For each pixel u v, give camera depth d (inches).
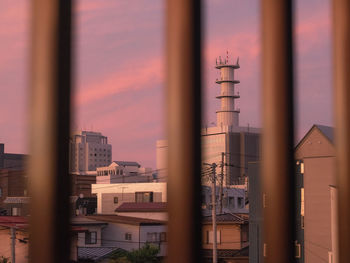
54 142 231.1
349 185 303.9
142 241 2623.0
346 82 309.0
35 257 227.0
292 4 294.0
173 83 259.0
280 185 280.5
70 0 240.5
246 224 2469.2
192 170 254.1
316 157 1784.0
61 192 230.7
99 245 2642.7
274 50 288.5
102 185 3892.7
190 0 262.4
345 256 300.8
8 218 2395.4
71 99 238.1
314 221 1779.0
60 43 235.0
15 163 6569.9
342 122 308.8
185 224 251.0
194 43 261.1
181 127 255.6
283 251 278.2
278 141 283.0
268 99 286.7
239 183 6382.9
